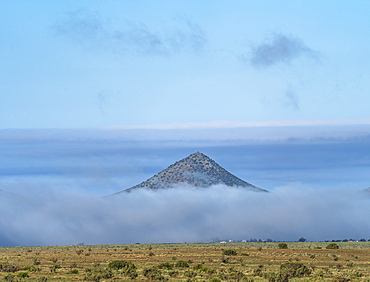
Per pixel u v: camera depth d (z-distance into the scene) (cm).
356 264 18125
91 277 12650
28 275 13600
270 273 14125
